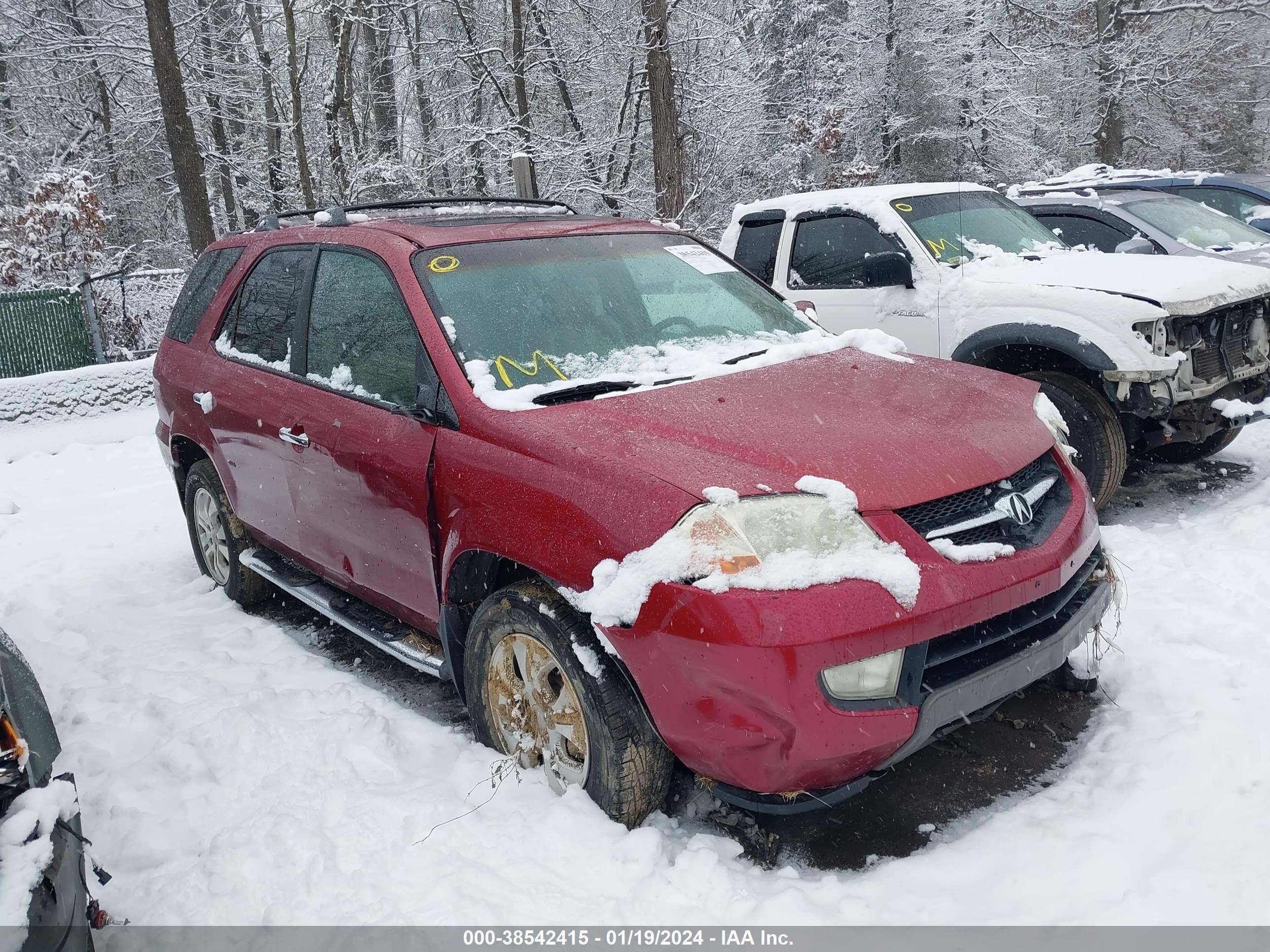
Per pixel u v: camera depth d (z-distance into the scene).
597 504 2.88
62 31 21.41
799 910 2.65
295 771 3.55
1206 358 5.78
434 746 3.69
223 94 21.73
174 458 5.67
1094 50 26.34
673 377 3.65
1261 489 6.04
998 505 3.00
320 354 4.26
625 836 2.92
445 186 20.72
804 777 2.62
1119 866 2.70
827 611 2.56
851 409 3.29
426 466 3.46
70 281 15.68
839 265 7.00
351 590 4.22
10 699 2.32
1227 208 10.36
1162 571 4.86
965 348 6.09
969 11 25.59
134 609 5.50
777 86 27.00
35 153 23.06
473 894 2.79
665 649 2.66
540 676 3.22
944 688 2.71
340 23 19.38
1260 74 32.91
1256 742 3.17
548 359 3.65
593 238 4.31
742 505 2.71
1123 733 3.39
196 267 5.68
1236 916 2.51
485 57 20.52
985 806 3.14
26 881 2.00
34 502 8.52
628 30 18.50
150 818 3.35
